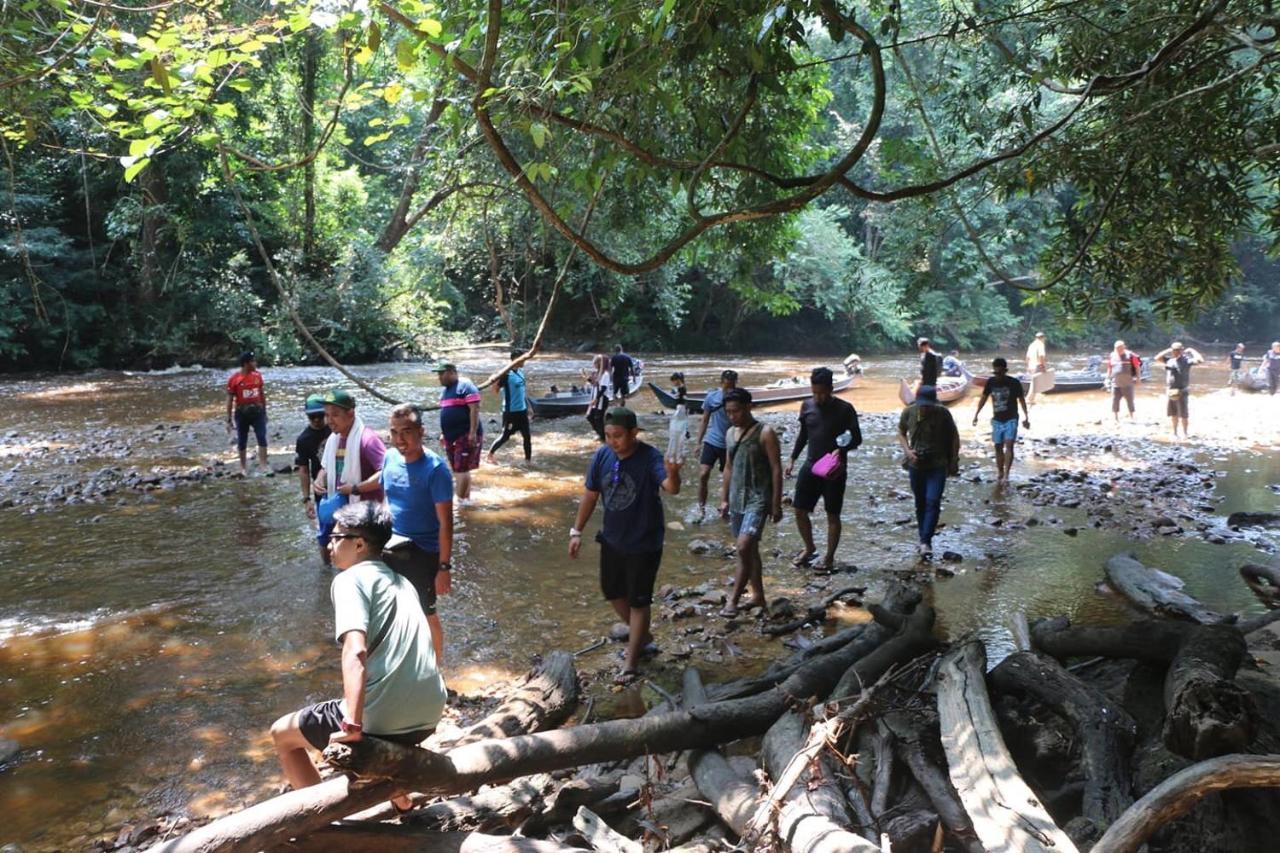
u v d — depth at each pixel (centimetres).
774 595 783
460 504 1130
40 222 2883
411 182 2542
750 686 540
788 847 349
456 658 639
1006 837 338
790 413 2136
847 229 4784
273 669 616
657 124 655
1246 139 582
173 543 941
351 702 337
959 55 796
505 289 3725
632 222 957
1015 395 1303
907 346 5069
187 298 3136
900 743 447
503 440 1431
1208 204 577
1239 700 369
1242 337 5653
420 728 363
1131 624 507
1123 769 407
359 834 359
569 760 422
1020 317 5253
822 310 4694
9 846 409
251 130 2447
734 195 892
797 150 873
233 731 527
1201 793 324
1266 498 1205
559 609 745
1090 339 5388
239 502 1138
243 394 1300
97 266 3055
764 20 404
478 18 477
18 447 1541
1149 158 578
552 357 3850
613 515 607
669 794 436
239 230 3155
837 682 532
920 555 896
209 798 454
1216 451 1608
